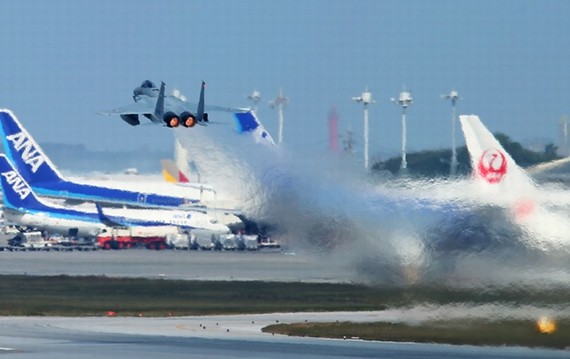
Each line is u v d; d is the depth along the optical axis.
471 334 156.00
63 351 140.00
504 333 155.62
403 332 163.50
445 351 140.75
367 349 143.62
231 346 147.50
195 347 145.88
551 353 138.62
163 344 150.00
